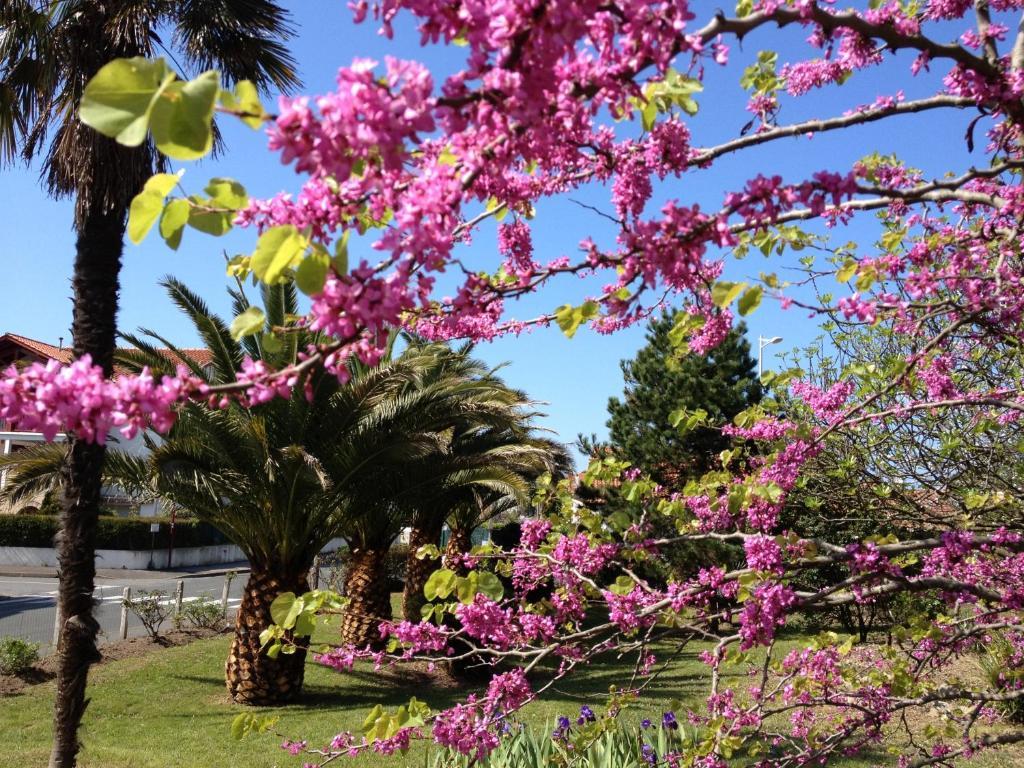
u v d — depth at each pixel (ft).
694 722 11.75
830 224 7.82
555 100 4.56
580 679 37.93
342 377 4.49
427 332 8.41
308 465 28.58
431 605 8.43
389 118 3.74
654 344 52.75
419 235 4.17
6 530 91.76
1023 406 8.67
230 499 31.76
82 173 22.24
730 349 50.52
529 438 46.93
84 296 22.52
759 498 9.11
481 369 44.01
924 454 17.29
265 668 33.63
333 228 4.57
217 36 25.02
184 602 51.93
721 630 34.17
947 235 9.05
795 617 38.40
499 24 3.87
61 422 4.01
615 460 10.12
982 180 9.39
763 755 11.21
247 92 3.71
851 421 9.78
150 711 32.12
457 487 39.58
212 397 4.33
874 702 9.59
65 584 22.22
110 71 3.28
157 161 23.68
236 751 26.58
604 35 4.43
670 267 5.29
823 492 18.10
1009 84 6.56
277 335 5.32
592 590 9.27
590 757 17.66
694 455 49.19
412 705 7.32
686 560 42.09
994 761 20.65
